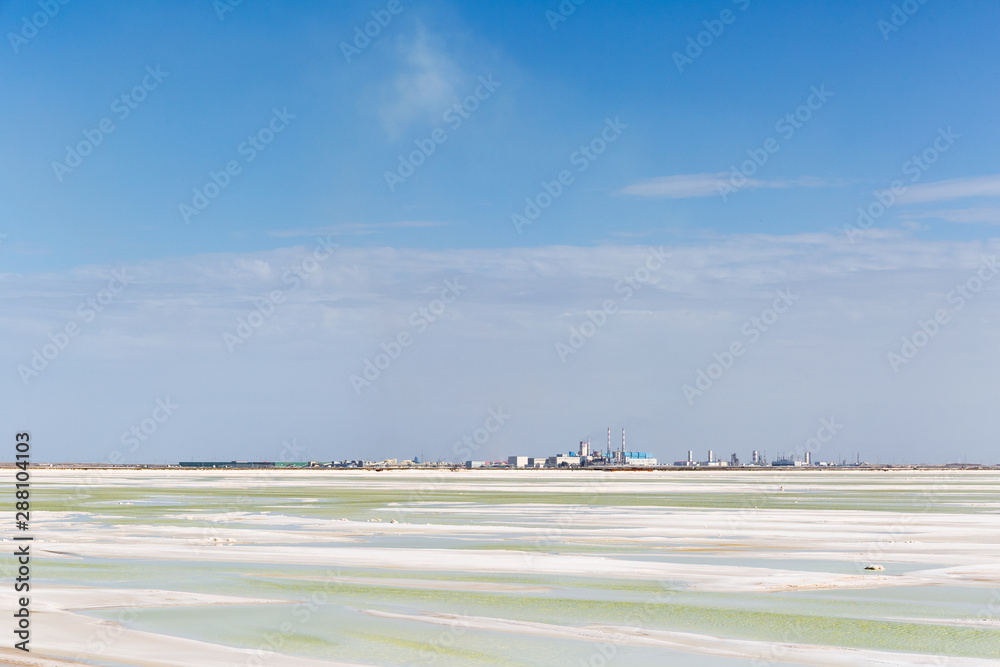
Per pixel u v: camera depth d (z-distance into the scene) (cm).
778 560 3169
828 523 4584
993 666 1798
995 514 5212
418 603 2367
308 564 3028
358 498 7100
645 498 7144
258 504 6216
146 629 2058
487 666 1784
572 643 1961
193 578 2744
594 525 4491
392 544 3619
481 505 6169
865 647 1934
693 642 1972
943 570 2941
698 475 17062
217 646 1912
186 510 5541
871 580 2741
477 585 2633
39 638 1962
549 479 13500
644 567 2986
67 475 14425
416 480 12875
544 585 2636
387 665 1788
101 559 3150
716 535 3978
